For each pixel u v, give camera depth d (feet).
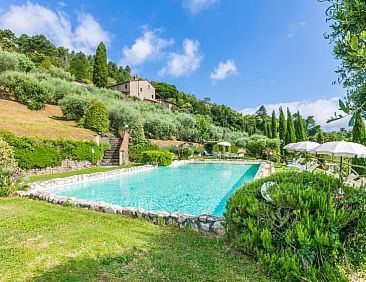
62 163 38.45
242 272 8.99
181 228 14.25
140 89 143.84
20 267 9.27
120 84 141.38
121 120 64.13
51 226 13.84
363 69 5.07
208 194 30.30
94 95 77.10
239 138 103.65
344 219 8.57
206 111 173.37
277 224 9.82
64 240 11.87
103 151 49.90
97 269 9.15
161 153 54.39
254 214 10.15
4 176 22.36
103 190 31.71
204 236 12.99
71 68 151.23
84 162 43.24
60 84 73.51
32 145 33.37
